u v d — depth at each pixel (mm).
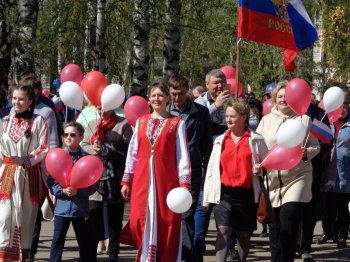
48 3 25594
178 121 9781
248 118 10172
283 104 10828
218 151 10172
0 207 10117
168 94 9875
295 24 13367
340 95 11023
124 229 9922
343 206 13914
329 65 35844
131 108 10773
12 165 10156
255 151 10039
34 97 10305
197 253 11070
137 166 9805
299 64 33781
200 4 26250
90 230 10359
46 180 10406
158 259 9734
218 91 11859
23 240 10281
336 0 35094
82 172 9828
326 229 14242
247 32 12797
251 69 35500
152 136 9703
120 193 11312
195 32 30562
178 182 9766
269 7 13023
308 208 11961
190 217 10719
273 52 35094
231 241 12180
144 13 21812
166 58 22672
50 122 10422
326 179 13188
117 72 26344
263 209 10000
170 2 22516
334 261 12594
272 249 10789
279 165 9859
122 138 11305
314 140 10766
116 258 11516
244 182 9992
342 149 13812
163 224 9711
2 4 15320
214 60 34500
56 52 25312
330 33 35312
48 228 14719
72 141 10391
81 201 10211
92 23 24734
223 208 10086
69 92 10742
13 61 17656
